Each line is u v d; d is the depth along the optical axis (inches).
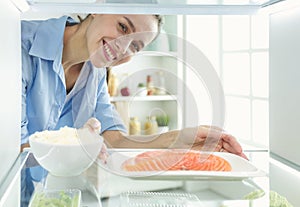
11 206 22.1
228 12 33.4
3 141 25.0
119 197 25.0
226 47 83.1
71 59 48.3
